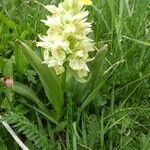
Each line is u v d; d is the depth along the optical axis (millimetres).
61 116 155
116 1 226
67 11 137
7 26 194
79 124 153
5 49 183
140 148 139
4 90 145
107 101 166
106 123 151
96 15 215
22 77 167
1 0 215
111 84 171
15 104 157
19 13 211
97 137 140
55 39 139
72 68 141
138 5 207
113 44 193
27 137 138
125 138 141
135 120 154
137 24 201
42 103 154
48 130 145
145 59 183
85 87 155
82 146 137
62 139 148
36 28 197
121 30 188
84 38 141
